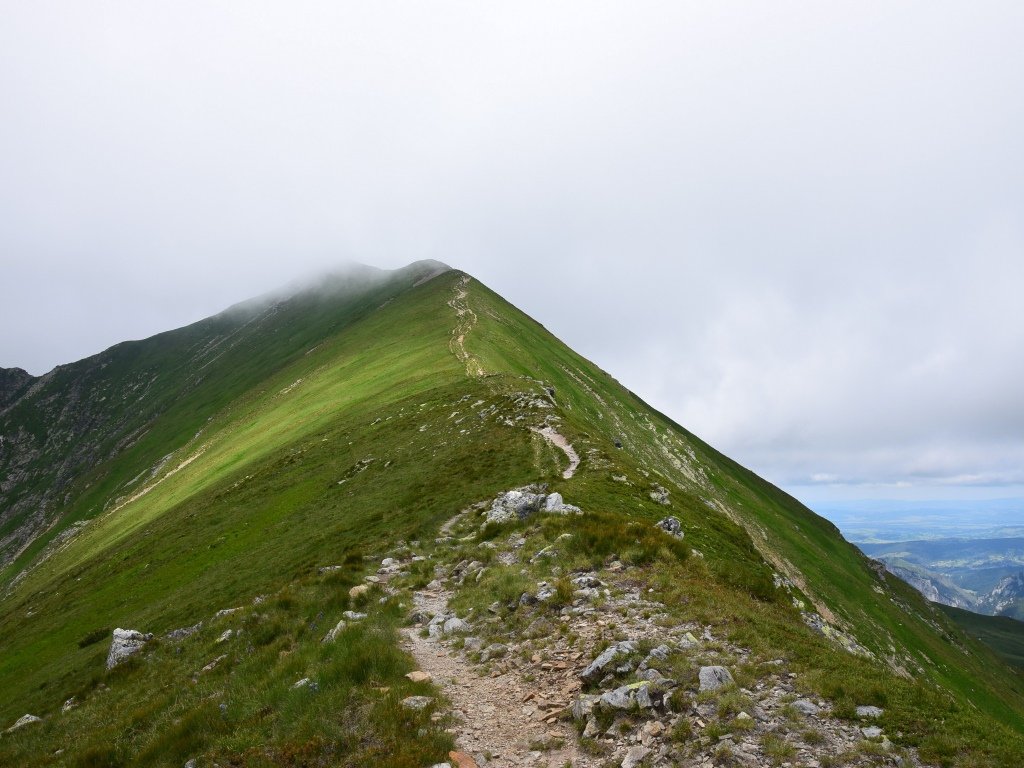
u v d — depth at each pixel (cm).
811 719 1009
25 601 7481
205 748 1184
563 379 10738
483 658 1511
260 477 6694
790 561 8612
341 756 1034
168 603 4047
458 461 4644
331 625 1880
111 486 17412
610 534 2269
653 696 1118
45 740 1933
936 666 7712
